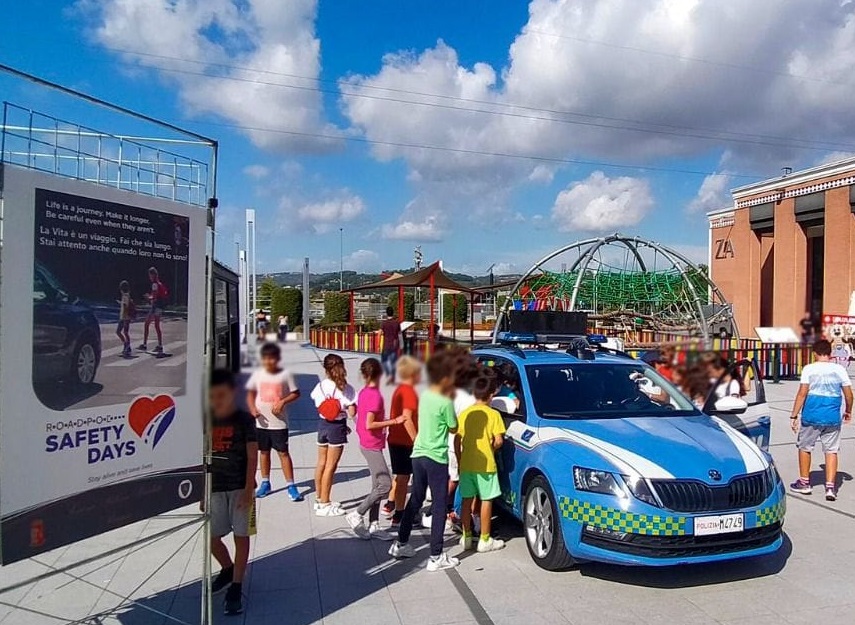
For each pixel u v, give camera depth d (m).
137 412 3.91
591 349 6.94
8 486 3.28
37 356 3.41
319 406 6.79
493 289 18.83
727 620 4.41
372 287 17.53
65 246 3.54
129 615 4.59
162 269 4.07
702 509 4.64
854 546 5.79
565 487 4.98
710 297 13.34
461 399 5.72
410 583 5.10
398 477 6.28
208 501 4.21
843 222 22.06
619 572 5.23
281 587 5.06
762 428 6.74
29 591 4.98
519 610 4.59
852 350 7.18
